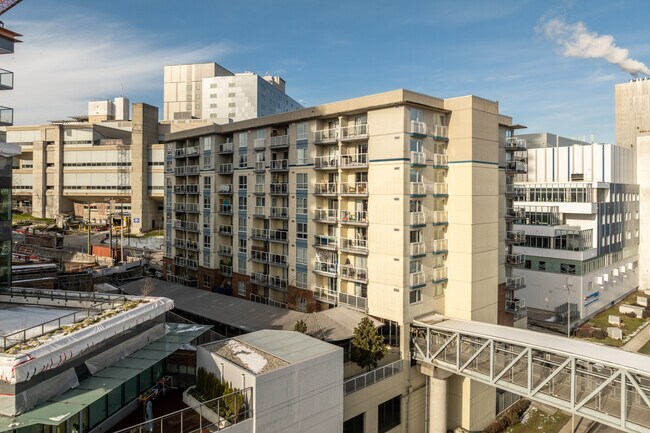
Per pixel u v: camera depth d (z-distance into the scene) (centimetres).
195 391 2489
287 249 4588
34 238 7781
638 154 7856
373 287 3709
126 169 11469
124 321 2328
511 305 4472
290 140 4453
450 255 3853
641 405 2614
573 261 6022
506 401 4097
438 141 3819
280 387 2259
